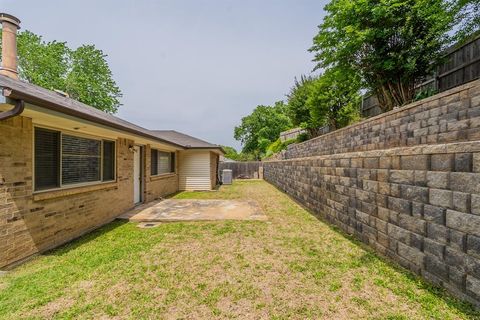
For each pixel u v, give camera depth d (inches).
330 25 305.6
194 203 309.0
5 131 124.0
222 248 146.7
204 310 86.0
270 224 201.5
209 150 484.7
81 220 181.0
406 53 258.5
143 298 93.6
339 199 187.6
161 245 153.2
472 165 80.8
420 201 104.1
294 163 338.3
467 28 201.2
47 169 154.4
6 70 194.1
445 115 168.7
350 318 80.0
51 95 186.7
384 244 130.0
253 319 80.8
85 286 102.8
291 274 112.0
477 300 79.0
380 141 250.5
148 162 325.4
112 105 869.8
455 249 86.8
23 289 100.4
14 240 127.5
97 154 208.8
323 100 514.3
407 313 81.1
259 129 1437.0
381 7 251.6
